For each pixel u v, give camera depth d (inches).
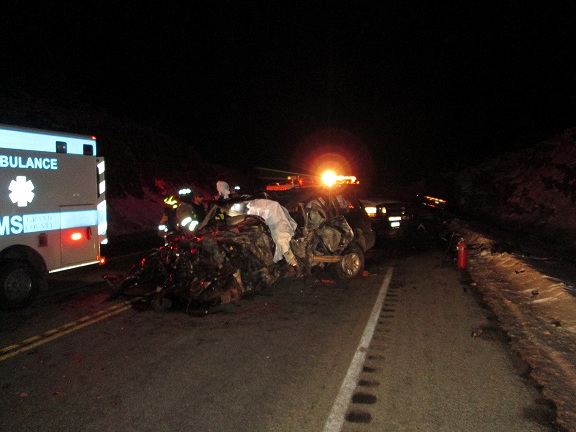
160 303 319.0
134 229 874.8
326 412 177.9
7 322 298.2
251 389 198.4
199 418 175.0
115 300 350.9
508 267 444.1
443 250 589.0
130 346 252.2
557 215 702.5
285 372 215.3
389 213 652.1
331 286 388.5
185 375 213.6
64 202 358.9
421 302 336.5
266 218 344.2
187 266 314.8
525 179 942.4
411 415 174.7
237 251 321.4
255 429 166.7
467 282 402.9
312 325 284.7
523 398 186.7
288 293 364.5
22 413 181.0
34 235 334.6
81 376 214.4
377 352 238.4
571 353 228.4
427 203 907.4
